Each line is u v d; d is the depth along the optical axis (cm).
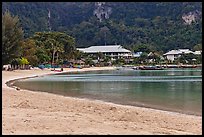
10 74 8212
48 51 14400
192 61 18000
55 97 3092
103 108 2311
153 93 3791
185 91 4044
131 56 19575
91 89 4381
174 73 10000
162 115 2122
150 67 15025
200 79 6681
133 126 1595
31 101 2559
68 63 15962
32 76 8175
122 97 3356
